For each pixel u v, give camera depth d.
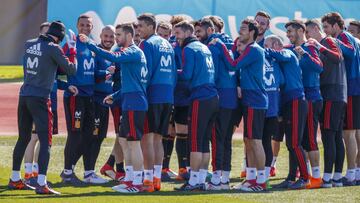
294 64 26.02
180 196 23.06
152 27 24.78
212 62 24.78
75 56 24.08
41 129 23.20
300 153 26.08
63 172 26.88
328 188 26.41
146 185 24.39
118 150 27.73
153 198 22.45
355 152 27.72
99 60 27.22
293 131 26.02
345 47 27.25
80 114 26.67
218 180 25.36
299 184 26.22
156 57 24.50
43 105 23.22
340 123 27.08
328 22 27.78
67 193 23.72
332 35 27.83
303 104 26.00
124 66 23.70
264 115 25.09
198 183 24.89
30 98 23.12
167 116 24.89
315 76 26.56
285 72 26.08
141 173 24.19
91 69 26.89
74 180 26.78
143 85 23.80
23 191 23.75
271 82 25.88
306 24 27.47
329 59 26.39
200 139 24.56
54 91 26.81
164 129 24.95
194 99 24.42
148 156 24.42
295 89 25.92
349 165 27.72
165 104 24.62
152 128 24.47
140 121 23.70
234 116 25.58
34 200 21.61
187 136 27.30
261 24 27.53
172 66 24.98
